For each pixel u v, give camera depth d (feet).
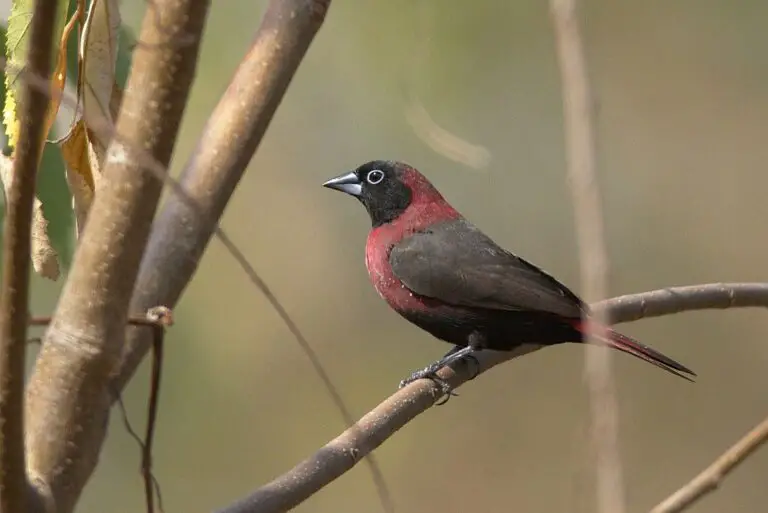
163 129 9.57
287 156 44.37
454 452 46.98
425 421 47.37
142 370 39.60
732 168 47.62
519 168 44.04
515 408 47.29
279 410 42.93
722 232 47.70
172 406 40.22
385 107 41.04
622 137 47.29
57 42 13.96
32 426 10.06
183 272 12.09
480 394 47.52
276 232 44.83
